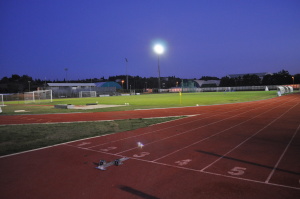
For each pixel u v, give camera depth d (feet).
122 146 28.25
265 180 16.98
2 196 15.53
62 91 230.68
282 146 26.35
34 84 337.31
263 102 91.91
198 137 32.12
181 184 16.63
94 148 27.61
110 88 273.95
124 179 17.84
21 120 55.52
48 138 33.73
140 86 424.87
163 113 62.23
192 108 73.31
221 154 23.77
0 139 33.32
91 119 54.34
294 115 52.21
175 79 539.29
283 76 274.36
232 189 15.61
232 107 73.87
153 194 15.21
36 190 16.33
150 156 23.77
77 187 16.61
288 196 14.47
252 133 33.86
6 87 289.53
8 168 21.08
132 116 57.98
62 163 22.24
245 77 300.20
